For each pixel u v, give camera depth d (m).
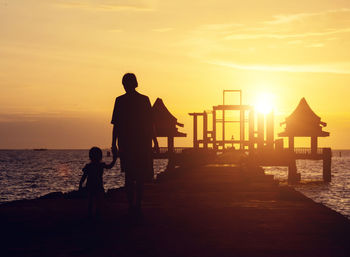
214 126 45.94
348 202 39.66
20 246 6.12
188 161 36.56
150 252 5.74
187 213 9.24
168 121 46.75
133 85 8.24
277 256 5.50
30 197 46.59
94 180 8.37
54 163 150.62
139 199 8.24
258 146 45.19
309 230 7.25
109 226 7.67
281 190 14.27
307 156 56.12
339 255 5.55
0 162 157.75
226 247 6.02
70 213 9.22
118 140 8.23
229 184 16.92
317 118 55.66
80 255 5.59
